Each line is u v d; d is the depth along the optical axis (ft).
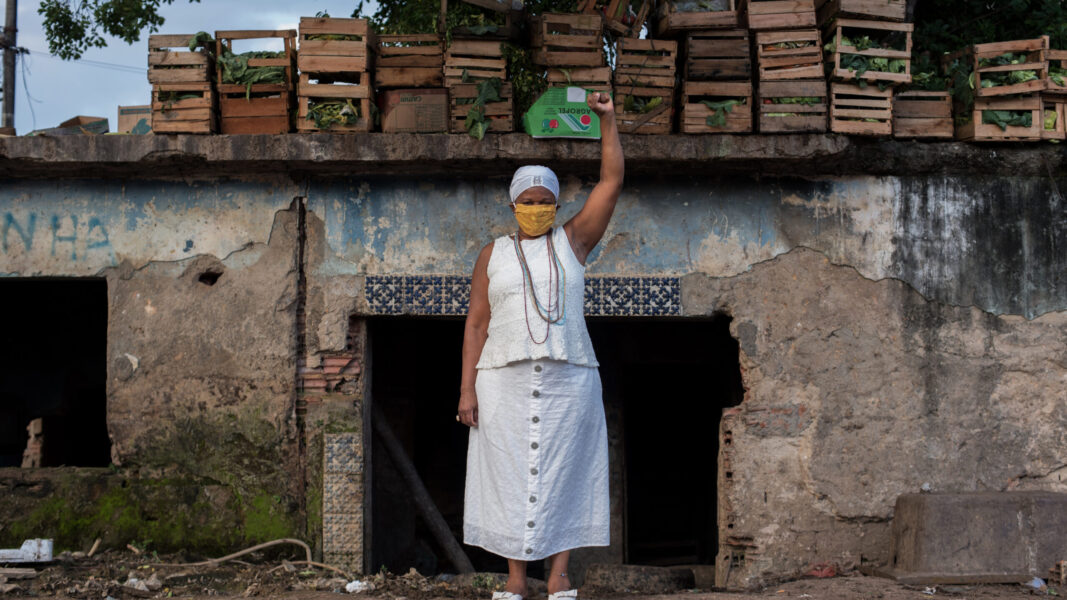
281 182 22.72
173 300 22.57
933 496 20.51
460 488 34.55
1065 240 23.03
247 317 22.44
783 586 20.53
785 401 22.39
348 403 22.31
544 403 14.02
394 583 20.29
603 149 14.53
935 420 22.49
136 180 22.79
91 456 36.96
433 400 34.78
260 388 22.30
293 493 22.13
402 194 22.75
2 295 34.63
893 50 21.70
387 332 33.06
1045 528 20.06
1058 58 21.68
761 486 22.20
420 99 21.79
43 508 22.13
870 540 22.16
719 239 22.80
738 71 21.80
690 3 22.50
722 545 22.70
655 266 22.68
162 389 22.43
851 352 22.57
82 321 35.22
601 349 30.78
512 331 14.10
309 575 21.12
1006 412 22.63
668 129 21.84
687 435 36.22
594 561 29.63
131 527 22.12
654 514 36.06
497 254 14.58
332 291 22.50
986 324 22.81
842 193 22.95
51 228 22.72
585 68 21.99
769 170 22.66
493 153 21.45
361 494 22.04
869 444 22.35
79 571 20.13
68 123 23.36
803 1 21.83
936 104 22.40
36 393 34.81
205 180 22.79
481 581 21.02
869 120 21.74
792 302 22.66
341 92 21.61
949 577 19.67
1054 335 22.85
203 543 22.03
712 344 31.09
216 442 22.27
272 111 21.88
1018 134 22.02
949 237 22.94
